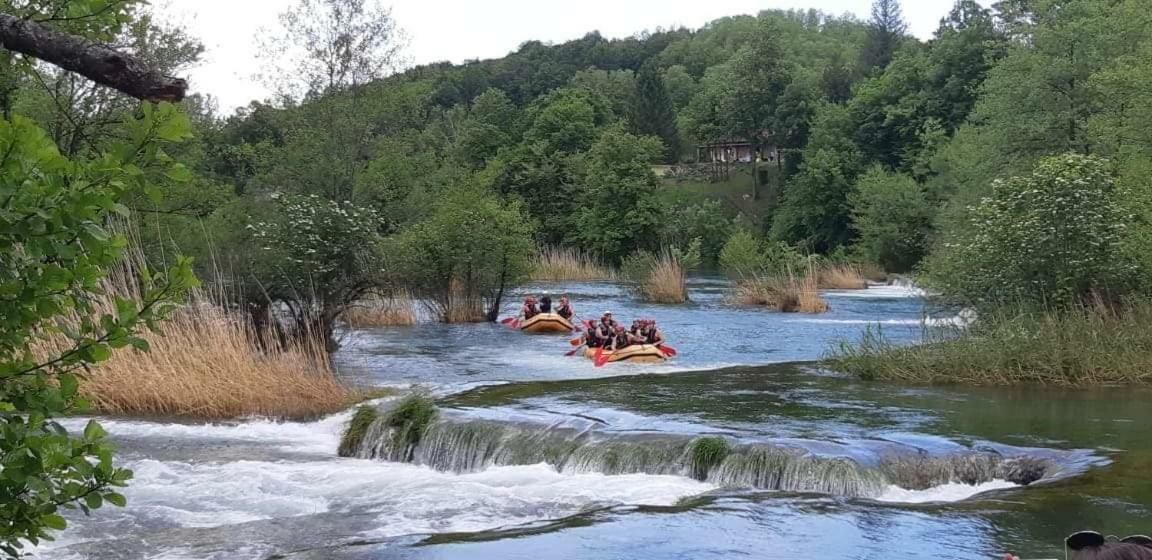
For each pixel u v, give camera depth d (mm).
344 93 31078
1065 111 34469
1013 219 19281
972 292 20016
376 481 11188
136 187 3334
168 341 15773
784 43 151875
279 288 20203
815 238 77500
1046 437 11773
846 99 104000
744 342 24453
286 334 19359
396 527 9164
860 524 8547
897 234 59375
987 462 10867
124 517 9586
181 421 14570
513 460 11992
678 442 11391
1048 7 36000
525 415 13094
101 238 3125
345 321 26047
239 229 20609
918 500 9992
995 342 17266
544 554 7773
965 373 16875
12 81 16328
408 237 29469
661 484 10617
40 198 3021
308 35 30750
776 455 10672
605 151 70438
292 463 12344
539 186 73812
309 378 16141
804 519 8758
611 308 34469
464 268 30781
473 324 30000
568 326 28000
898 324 28359
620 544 8016
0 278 3137
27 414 3363
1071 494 9352
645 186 69688
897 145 79125
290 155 30281
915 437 11609
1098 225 18531
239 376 15477
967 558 7520
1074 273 18547
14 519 3338
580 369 19844
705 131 102750
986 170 36625
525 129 96250
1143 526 8312
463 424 12609
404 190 32188
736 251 55656
